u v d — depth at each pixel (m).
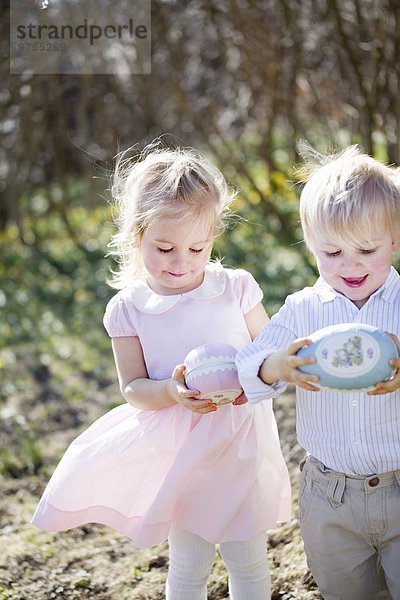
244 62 7.19
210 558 2.74
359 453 2.44
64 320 6.93
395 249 2.43
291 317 2.52
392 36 5.77
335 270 2.39
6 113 7.77
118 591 3.27
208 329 2.69
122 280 2.84
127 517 2.76
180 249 2.56
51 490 2.76
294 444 4.12
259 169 8.66
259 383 2.39
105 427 2.80
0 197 8.34
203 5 6.84
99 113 7.93
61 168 8.31
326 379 2.24
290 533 3.36
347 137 7.11
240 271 2.80
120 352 2.75
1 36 7.28
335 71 6.86
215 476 2.65
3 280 7.79
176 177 2.57
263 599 2.72
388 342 2.27
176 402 2.62
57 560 3.50
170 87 7.64
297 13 6.54
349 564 2.56
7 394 5.60
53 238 8.62
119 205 2.86
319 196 2.37
